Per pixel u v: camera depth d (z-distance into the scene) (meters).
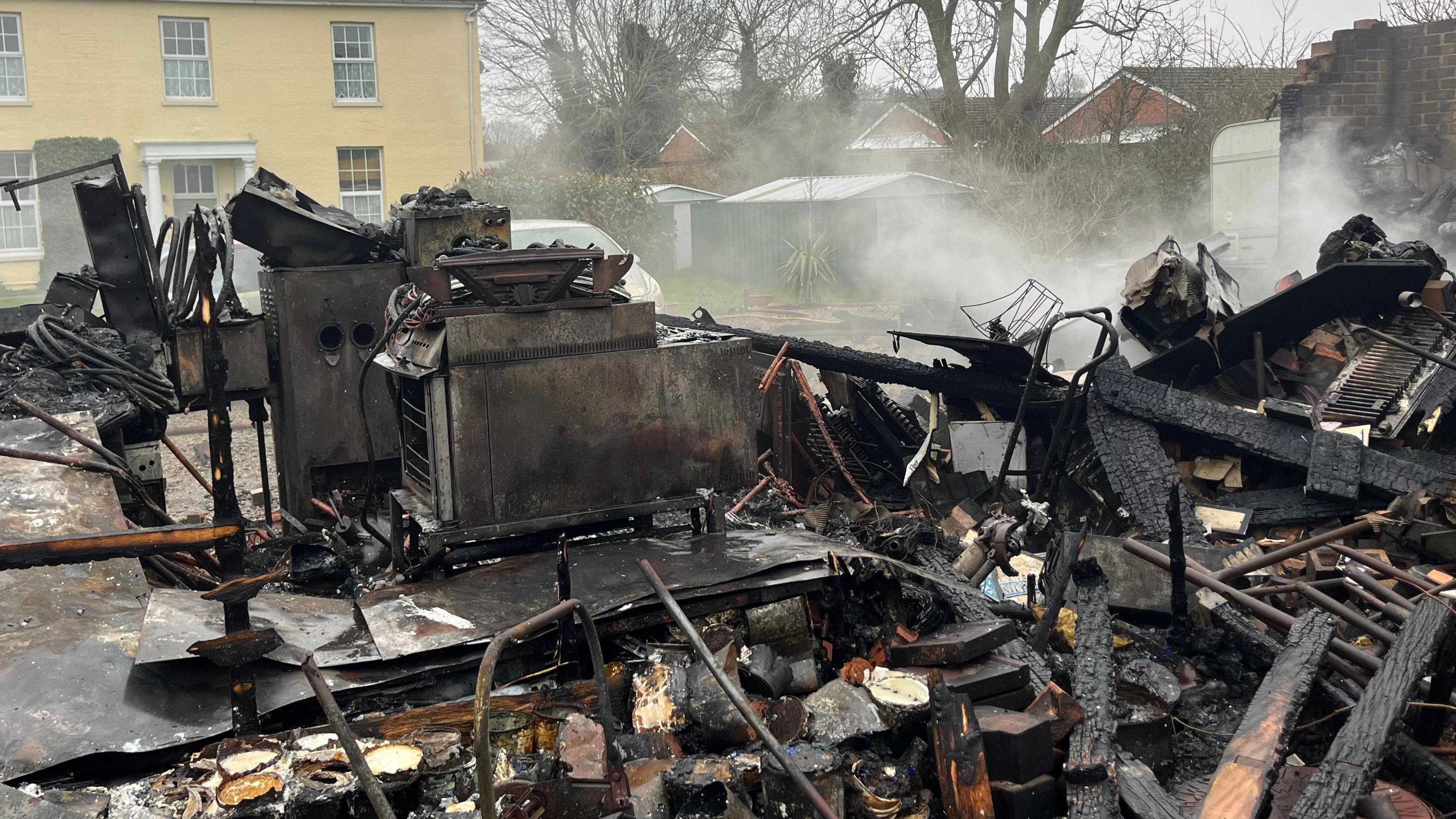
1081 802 3.19
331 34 22.48
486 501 4.34
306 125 22.55
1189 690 4.31
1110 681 3.79
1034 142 19.50
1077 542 4.52
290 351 6.12
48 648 3.51
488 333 4.27
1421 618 3.95
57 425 4.96
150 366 6.17
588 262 4.42
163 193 22.12
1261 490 6.15
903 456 7.23
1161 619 4.74
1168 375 7.04
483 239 5.70
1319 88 12.42
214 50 21.70
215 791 2.92
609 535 4.69
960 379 7.00
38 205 21.08
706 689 3.54
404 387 4.94
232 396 6.12
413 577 4.45
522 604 3.82
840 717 3.52
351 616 3.99
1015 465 6.91
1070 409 6.59
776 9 28.36
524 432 4.37
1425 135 12.44
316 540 5.77
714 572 3.97
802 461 7.36
